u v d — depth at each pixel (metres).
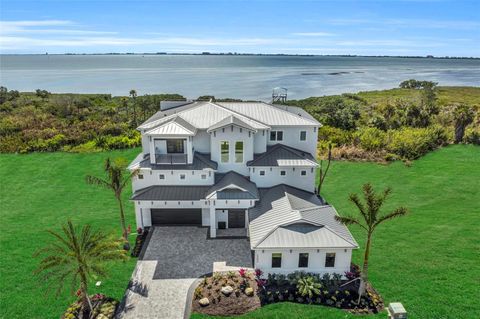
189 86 170.12
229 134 28.94
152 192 28.73
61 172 44.34
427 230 29.55
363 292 20.88
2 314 20.39
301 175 29.89
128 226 30.16
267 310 20.36
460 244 27.25
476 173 42.84
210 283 22.66
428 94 90.56
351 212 33.28
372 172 43.62
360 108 87.81
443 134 55.09
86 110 82.62
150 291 22.44
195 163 29.11
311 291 21.42
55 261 19.08
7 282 23.27
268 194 28.75
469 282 22.73
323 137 56.12
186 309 20.88
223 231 29.53
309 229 23.58
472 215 32.22
